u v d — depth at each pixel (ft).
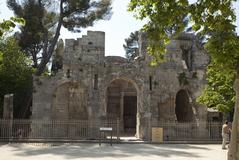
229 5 59.88
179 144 142.31
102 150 113.29
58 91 178.70
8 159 91.66
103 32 169.07
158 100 167.84
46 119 159.33
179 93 189.57
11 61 178.60
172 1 59.67
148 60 169.07
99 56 167.02
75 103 179.93
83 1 184.55
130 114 207.41
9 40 184.03
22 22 63.72
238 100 56.90
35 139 145.07
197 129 165.07
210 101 154.40
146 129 160.97
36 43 207.62
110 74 166.09
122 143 141.18
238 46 59.36
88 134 159.63
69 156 97.50
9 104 147.23
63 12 187.73
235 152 55.62
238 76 58.90
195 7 59.67
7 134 143.74
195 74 174.91
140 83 166.91
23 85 177.78
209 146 134.82
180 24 61.82
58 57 248.52
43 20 201.87
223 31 60.90
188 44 201.16
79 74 164.55
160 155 102.12
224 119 166.30
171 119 168.66
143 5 62.34
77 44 168.66
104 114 162.91
